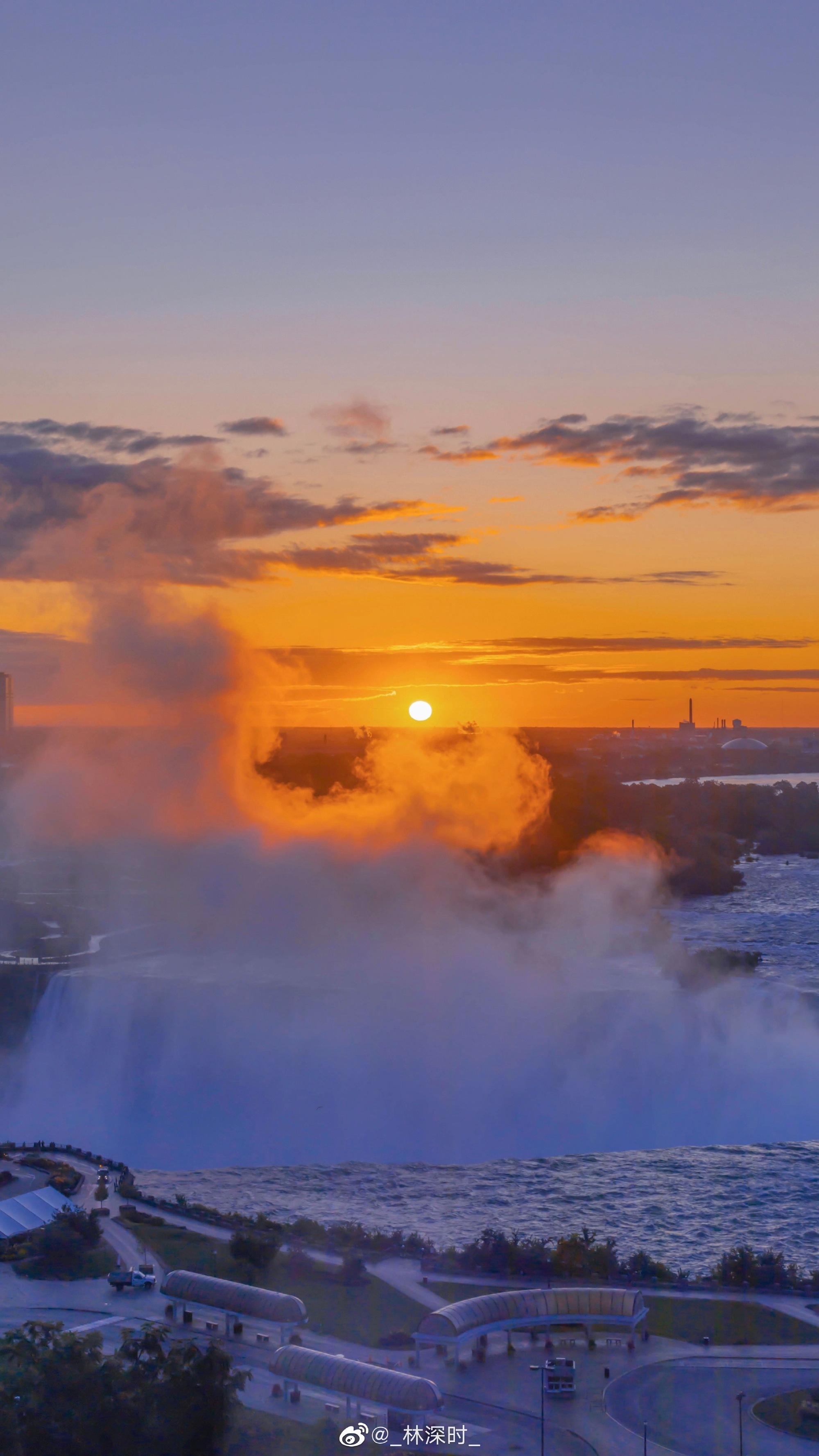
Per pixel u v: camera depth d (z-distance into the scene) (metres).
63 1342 61.38
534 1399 62.78
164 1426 56.81
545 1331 71.00
